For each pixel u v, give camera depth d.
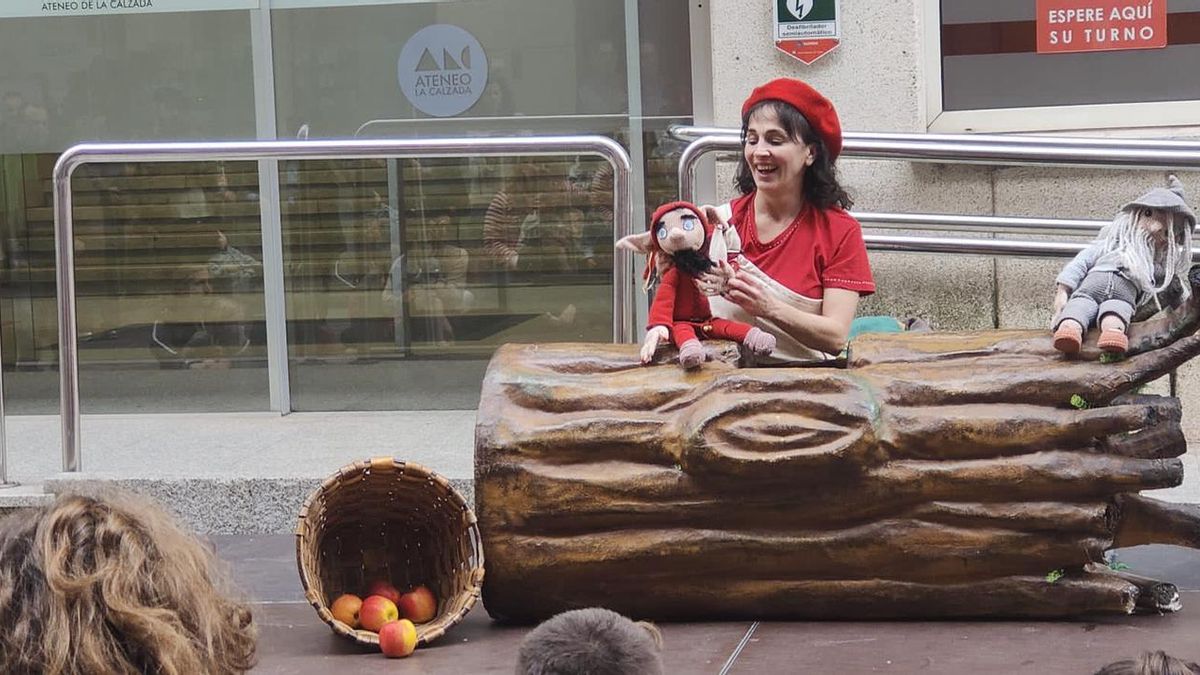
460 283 7.89
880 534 4.20
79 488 1.73
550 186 7.74
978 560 4.18
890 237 6.75
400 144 6.20
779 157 4.67
